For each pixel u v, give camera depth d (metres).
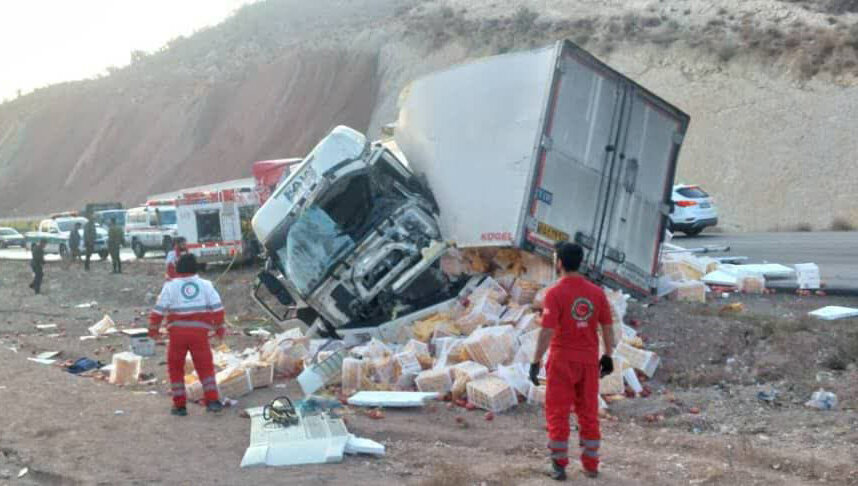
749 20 49.81
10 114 94.88
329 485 6.77
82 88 91.19
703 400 9.28
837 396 8.90
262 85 69.69
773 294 14.38
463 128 12.05
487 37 58.38
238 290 21.20
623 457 7.40
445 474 6.86
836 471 6.79
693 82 46.16
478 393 9.09
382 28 67.44
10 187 82.88
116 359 11.38
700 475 6.84
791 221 38.47
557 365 6.73
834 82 42.62
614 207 12.12
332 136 12.30
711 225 28.30
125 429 8.52
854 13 49.06
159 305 9.06
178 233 28.28
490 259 12.07
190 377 10.20
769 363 9.95
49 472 7.22
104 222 45.25
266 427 8.35
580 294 6.72
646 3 56.06
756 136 42.44
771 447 7.60
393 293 11.76
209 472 7.17
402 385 9.98
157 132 74.62
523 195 11.13
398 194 12.51
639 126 12.37
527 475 6.92
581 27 54.22
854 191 38.06
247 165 65.50
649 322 11.52
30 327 18.00
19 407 9.37
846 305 13.11
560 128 11.34
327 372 10.20
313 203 12.21
